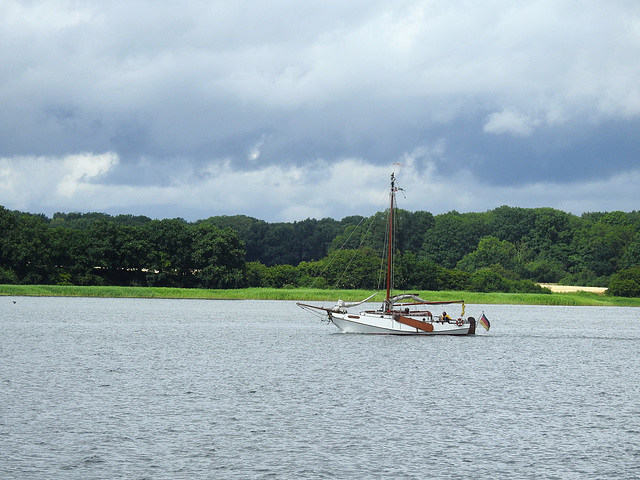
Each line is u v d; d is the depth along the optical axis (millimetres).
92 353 75438
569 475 35281
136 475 34375
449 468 36031
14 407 46875
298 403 50094
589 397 54656
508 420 46094
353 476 34656
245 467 35719
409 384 58938
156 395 52000
